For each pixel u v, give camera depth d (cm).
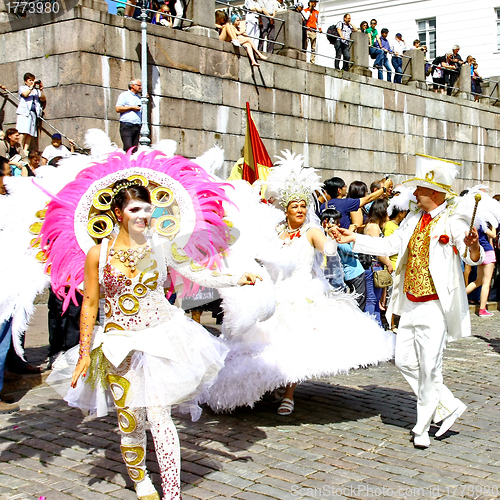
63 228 372
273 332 481
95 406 354
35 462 392
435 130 1744
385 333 507
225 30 1192
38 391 541
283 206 524
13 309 390
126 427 329
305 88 1354
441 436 458
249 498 346
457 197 448
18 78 1041
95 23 974
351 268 694
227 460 401
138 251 329
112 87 999
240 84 1208
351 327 486
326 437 450
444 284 432
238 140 1204
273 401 537
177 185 373
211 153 431
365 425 479
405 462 405
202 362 335
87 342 330
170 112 1079
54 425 458
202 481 368
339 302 507
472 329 916
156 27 1052
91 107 973
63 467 385
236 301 418
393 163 1608
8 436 436
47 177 397
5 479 366
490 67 2281
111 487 357
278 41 1353
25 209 392
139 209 327
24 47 1029
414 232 455
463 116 1844
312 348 468
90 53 971
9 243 390
